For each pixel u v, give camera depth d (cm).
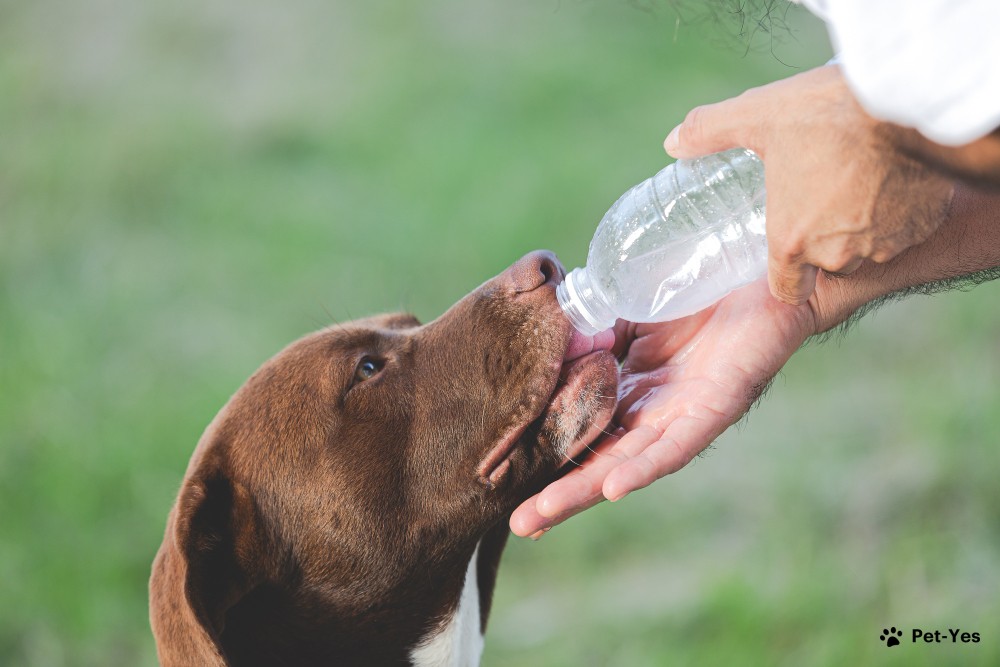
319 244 997
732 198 364
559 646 602
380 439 381
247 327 899
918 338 810
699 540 661
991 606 557
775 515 653
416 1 1530
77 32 1525
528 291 382
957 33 223
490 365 380
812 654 553
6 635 642
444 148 1128
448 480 380
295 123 1227
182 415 775
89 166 1146
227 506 372
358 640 395
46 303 949
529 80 1234
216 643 327
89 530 693
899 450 680
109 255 1019
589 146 1109
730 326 373
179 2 1583
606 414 366
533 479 377
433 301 921
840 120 279
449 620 403
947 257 368
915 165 272
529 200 1005
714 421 363
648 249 368
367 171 1120
